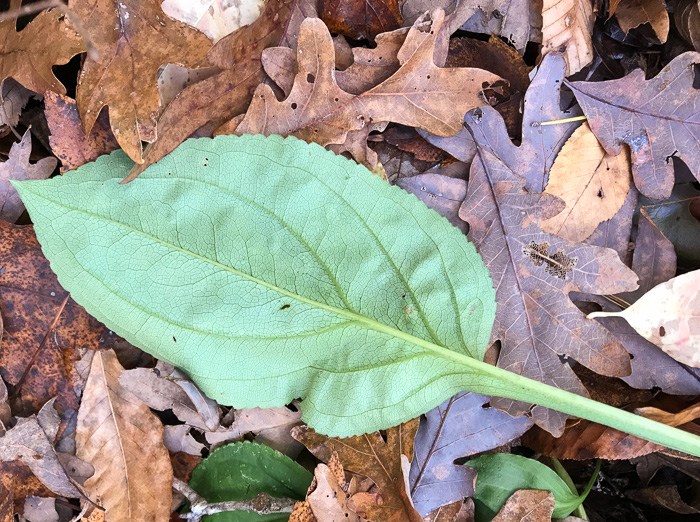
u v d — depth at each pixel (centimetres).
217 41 20
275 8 20
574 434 21
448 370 20
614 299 21
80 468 20
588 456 21
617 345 20
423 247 19
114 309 19
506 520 21
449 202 21
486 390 20
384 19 21
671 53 22
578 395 20
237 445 21
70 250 18
